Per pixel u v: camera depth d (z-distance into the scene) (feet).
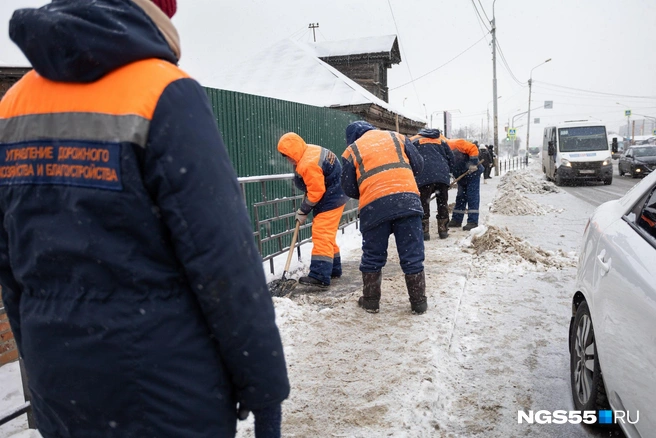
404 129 66.23
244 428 9.42
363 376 11.12
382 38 71.61
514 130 153.58
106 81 3.87
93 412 3.85
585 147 71.97
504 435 9.14
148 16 4.20
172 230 3.81
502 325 14.52
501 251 22.58
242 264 3.95
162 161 3.74
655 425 6.12
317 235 18.19
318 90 47.78
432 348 12.46
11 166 4.12
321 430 9.21
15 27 3.87
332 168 17.79
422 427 9.31
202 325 4.08
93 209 3.75
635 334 6.85
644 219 8.57
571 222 34.88
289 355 12.44
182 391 3.88
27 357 4.06
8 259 4.42
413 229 14.69
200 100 4.06
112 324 3.72
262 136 23.76
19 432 9.57
